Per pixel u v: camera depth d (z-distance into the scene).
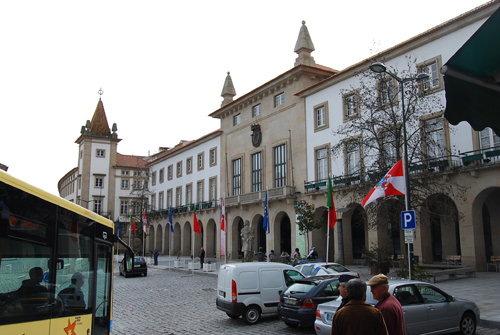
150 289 21.33
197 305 15.86
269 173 39.22
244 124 43.88
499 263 22.55
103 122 77.12
